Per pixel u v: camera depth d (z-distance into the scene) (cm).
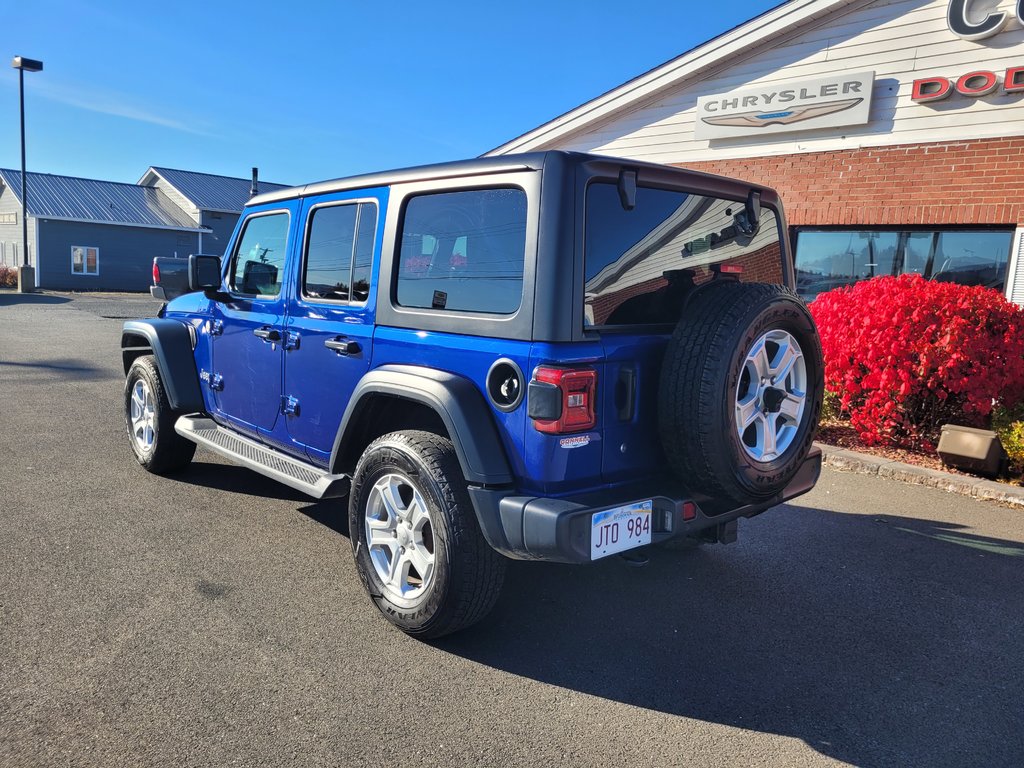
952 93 868
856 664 323
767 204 381
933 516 519
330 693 289
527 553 285
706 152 1083
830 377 696
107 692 283
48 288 3344
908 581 410
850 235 975
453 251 324
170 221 3762
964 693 302
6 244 3738
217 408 506
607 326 303
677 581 406
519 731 270
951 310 631
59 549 418
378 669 308
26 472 560
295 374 414
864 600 386
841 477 612
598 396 293
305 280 413
